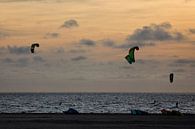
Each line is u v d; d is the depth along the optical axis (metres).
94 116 70.25
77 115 72.81
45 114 75.31
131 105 160.88
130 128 50.03
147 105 162.00
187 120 62.66
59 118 64.44
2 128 48.25
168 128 50.62
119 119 63.31
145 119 63.88
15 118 63.91
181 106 150.62
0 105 150.50
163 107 140.00
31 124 53.38
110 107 138.62
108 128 49.59
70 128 48.97
